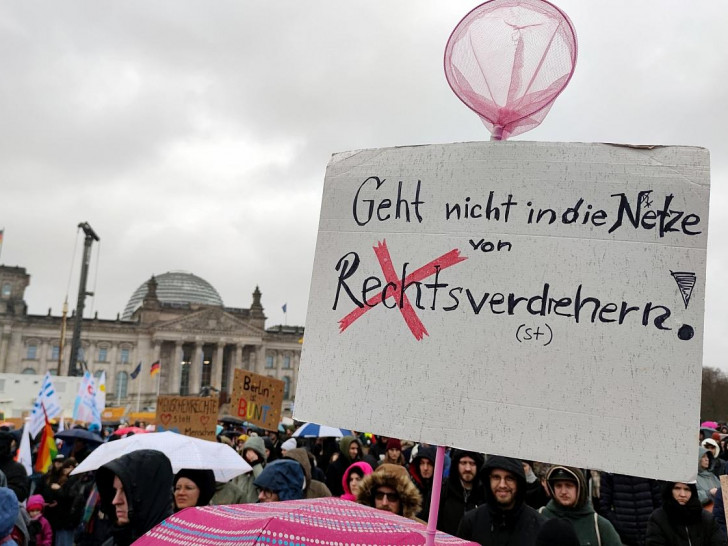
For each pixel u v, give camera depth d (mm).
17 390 50156
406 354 2523
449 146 2695
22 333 109375
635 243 2379
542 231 2486
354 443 11516
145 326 112812
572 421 2283
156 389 110000
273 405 14383
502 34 2717
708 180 2354
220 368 111750
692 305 2273
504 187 2574
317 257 2805
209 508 2785
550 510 5625
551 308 2400
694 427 2182
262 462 9117
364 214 2771
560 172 2520
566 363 2336
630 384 2264
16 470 8875
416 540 2521
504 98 2711
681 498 6086
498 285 2482
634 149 2459
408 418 2455
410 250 2645
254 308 125562
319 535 2365
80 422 29125
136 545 2672
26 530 6273
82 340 110438
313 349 2695
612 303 2350
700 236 2324
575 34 2641
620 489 8125
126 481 4066
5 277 120188
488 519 5309
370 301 2645
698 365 2223
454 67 2779
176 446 6371
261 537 2275
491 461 5234
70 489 9758
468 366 2430
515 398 2354
